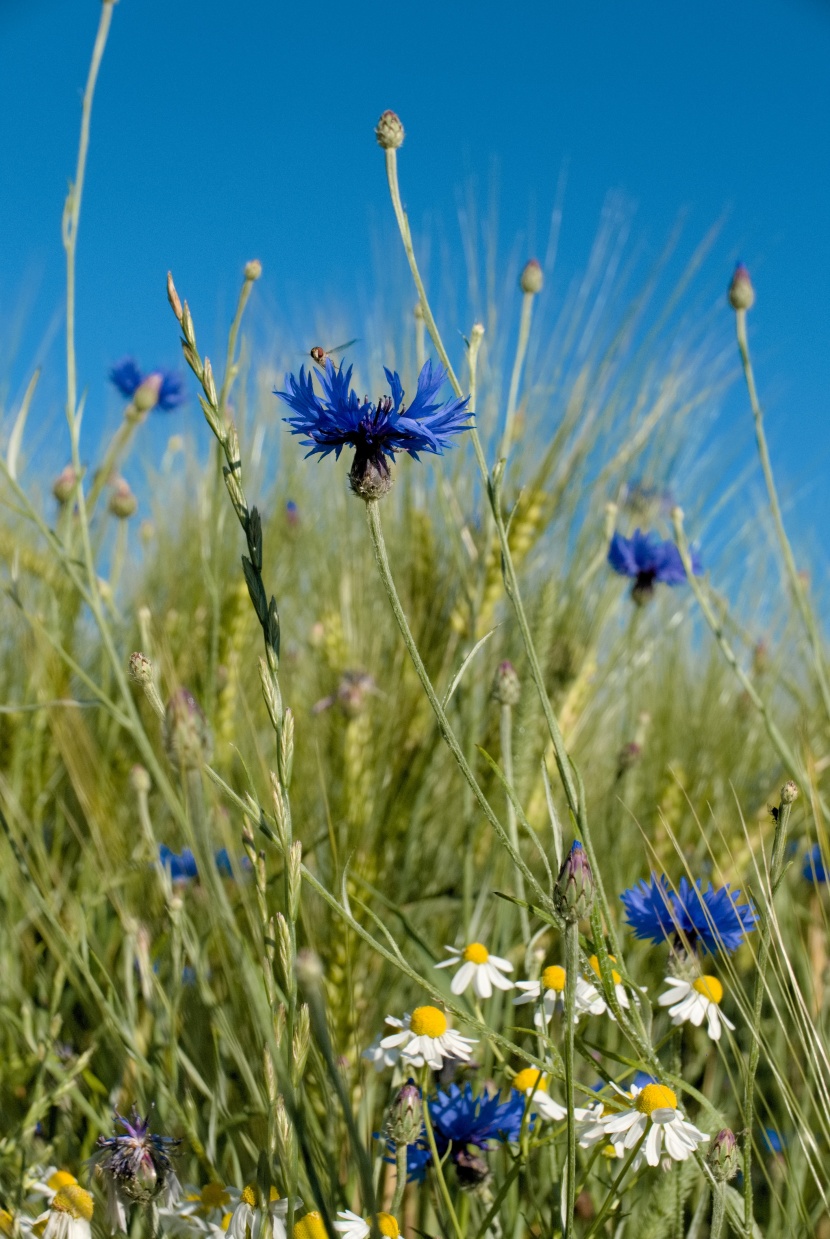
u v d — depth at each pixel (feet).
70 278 2.02
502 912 1.85
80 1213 1.43
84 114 2.06
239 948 1.22
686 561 2.14
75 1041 1.97
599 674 2.71
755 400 2.12
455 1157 1.53
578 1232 1.57
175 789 1.77
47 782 2.56
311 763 2.43
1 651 2.80
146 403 2.52
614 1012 1.38
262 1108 1.52
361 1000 1.95
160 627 2.57
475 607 2.38
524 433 2.81
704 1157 1.38
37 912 1.92
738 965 2.06
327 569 3.09
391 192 1.53
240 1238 1.37
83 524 1.97
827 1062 1.53
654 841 2.28
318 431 1.42
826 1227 1.74
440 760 2.47
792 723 3.07
